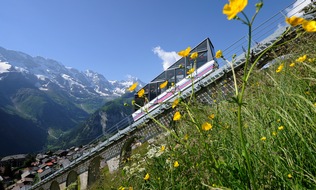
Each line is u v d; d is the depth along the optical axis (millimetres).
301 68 3053
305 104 2236
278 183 1642
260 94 2979
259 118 2375
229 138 2279
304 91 2535
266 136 2096
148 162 3537
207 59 16828
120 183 4207
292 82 2932
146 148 4617
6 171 129500
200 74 16734
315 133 1820
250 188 1537
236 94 1356
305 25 1164
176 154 2490
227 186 1699
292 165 1690
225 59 1545
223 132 2371
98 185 6164
